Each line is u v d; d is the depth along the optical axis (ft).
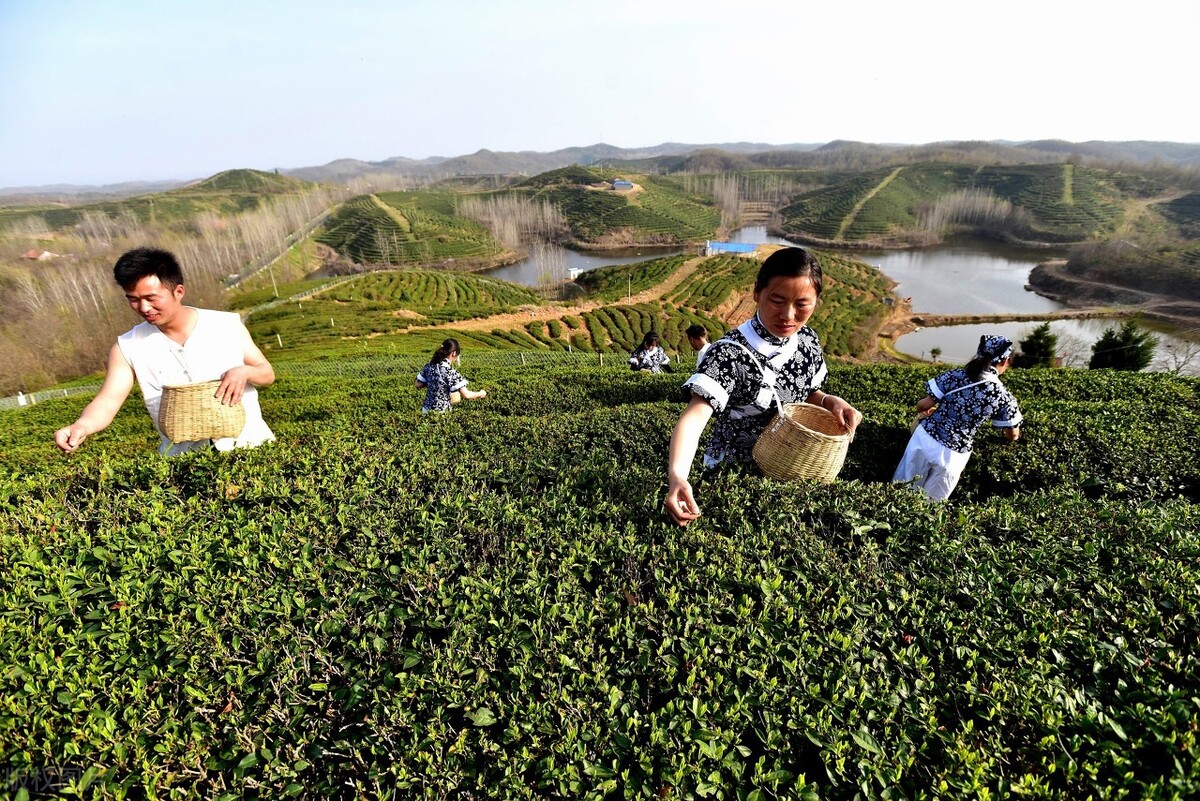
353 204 499.10
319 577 9.58
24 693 7.43
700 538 10.34
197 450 14.19
